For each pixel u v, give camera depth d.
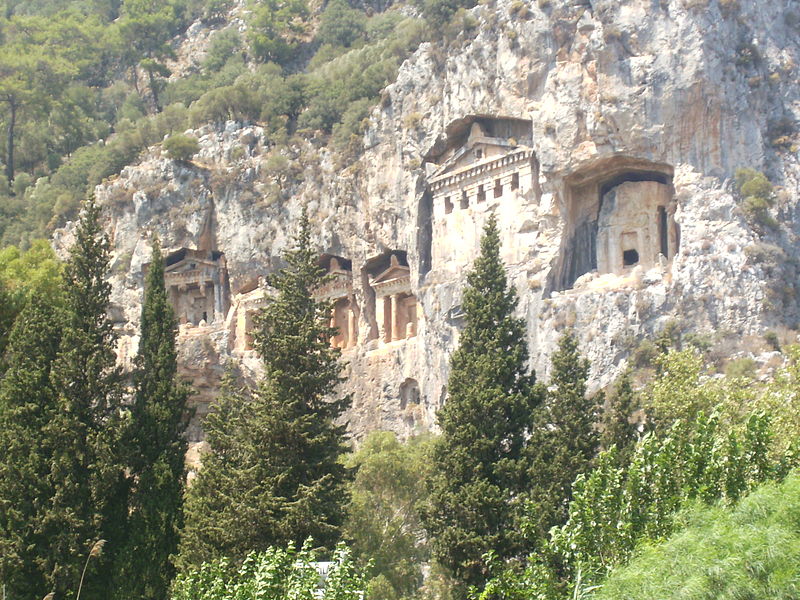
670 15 151.38
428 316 162.25
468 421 100.38
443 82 170.38
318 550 91.06
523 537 89.12
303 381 100.94
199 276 192.88
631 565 68.50
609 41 152.25
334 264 181.50
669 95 149.25
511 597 75.62
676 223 149.50
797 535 67.62
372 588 108.31
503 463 98.00
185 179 195.62
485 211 160.38
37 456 100.88
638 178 154.50
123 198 198.50
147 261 193.88
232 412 106.00
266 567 74.44
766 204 146.25
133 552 98.94
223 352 185.38
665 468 76.44
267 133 196.62
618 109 150.50
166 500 100.75
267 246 187.25
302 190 186.12
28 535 99.00
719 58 150.50
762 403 103.06
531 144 158.50
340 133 185.88
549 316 148.75
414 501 123.12
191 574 80.81
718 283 143.25
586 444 99.25
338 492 98.31
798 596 63.88
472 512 95.88
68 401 104.19
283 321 103.12
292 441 98.56
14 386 104.62
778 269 143.50
